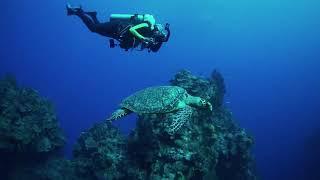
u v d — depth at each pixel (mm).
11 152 17594
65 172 18141
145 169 13555
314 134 46344
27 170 18125
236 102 87812
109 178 14461
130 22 7383
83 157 16391
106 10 108562
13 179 17625
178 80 15938
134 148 14328
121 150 15297
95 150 15836
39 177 18094
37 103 18516
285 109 77062
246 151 17812
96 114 79500
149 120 13719
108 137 16250
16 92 17875
